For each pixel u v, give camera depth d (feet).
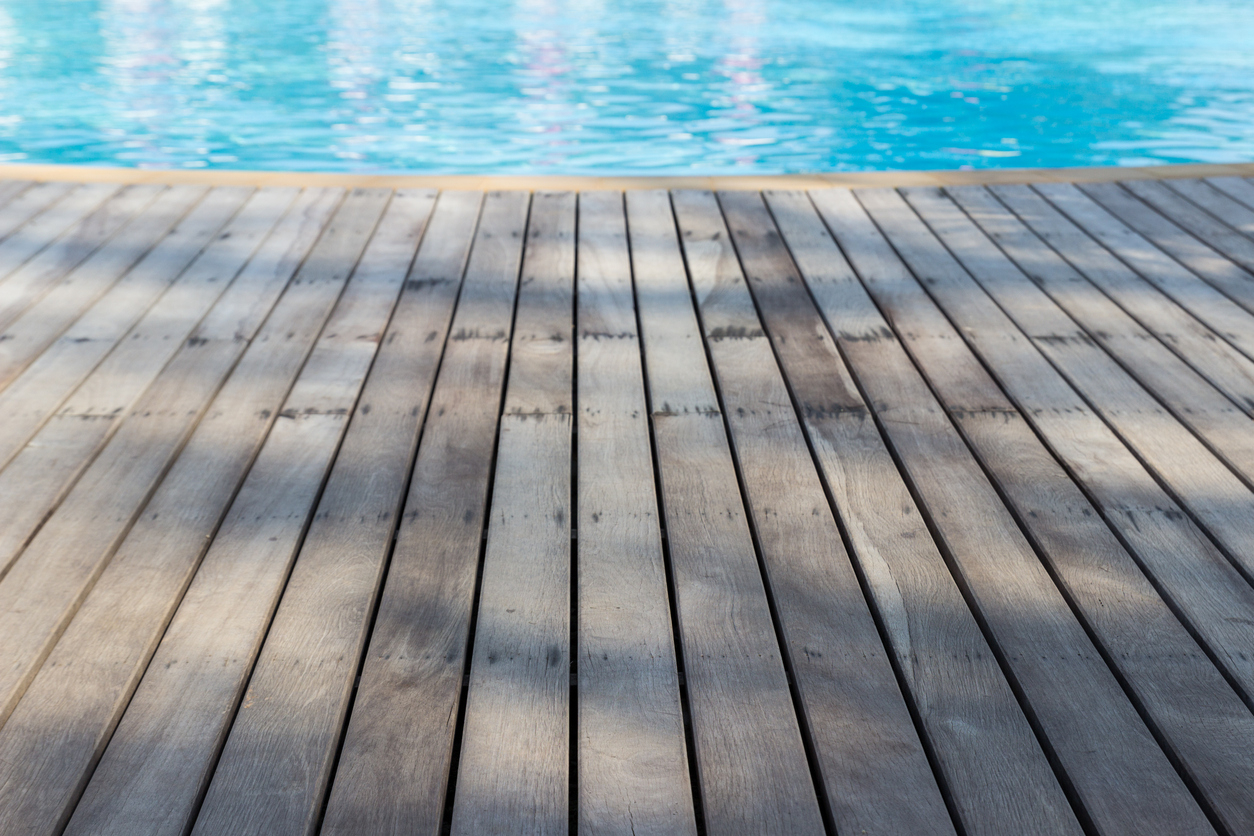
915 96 24.85
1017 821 4.17
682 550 5.82
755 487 6.43
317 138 22.04
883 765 4.43
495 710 4.70
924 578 5.60
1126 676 4.91
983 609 5.35
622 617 5.30
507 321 8.86
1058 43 29.50
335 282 9.64
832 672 4.94
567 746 4.53
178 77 26.09
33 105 23.67
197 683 4.83
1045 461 6.73
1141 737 4.58
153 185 12.35
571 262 10.21
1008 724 4.65
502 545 5.87
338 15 32.83
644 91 25.35
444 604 5.38
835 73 26.68
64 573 5.56
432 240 10.75
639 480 6.54
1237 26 31.45
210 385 7.68
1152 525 6.05
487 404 7.47
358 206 11.76
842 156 21.16
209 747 4.47
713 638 5.15
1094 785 4.33
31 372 7.81
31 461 6.62
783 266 10.14
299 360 8.10
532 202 11.99
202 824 4.10
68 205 11.60
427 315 8.96
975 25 31.91
